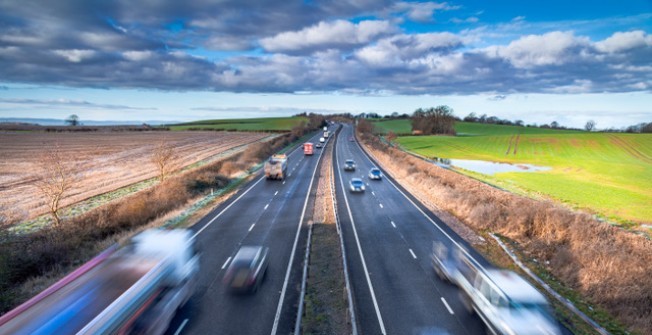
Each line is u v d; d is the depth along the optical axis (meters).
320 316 15.30
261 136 122.00
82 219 25.97
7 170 50.50
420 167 54.97
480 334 14.24
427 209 33.84
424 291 17.72
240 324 14.72
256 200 36.97
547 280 19.03
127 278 13.26
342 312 15.70
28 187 40.53
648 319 14.55
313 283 18.31
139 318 12.56
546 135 114.75
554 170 58.28
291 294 17.20
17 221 23.89
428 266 20.73
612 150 85.19
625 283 16.64
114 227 26.58
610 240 20.70
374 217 30.95
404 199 38.09
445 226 28.45
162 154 43.75
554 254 21.28
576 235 22.09
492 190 35.78
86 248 22.67
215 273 19.44
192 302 16.38
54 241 21.28
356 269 20.19
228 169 52.38
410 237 25.72
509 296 13.57
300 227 27.84
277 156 54.00
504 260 21.66
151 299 13.30
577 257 19.84
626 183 45.06
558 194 37.56
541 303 13.44
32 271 19.22
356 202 36.59
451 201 34.62
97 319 10.98
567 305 16.34
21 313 10.93
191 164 61.25
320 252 22.50
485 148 91.56
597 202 33.69
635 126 151.38
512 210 27.84
